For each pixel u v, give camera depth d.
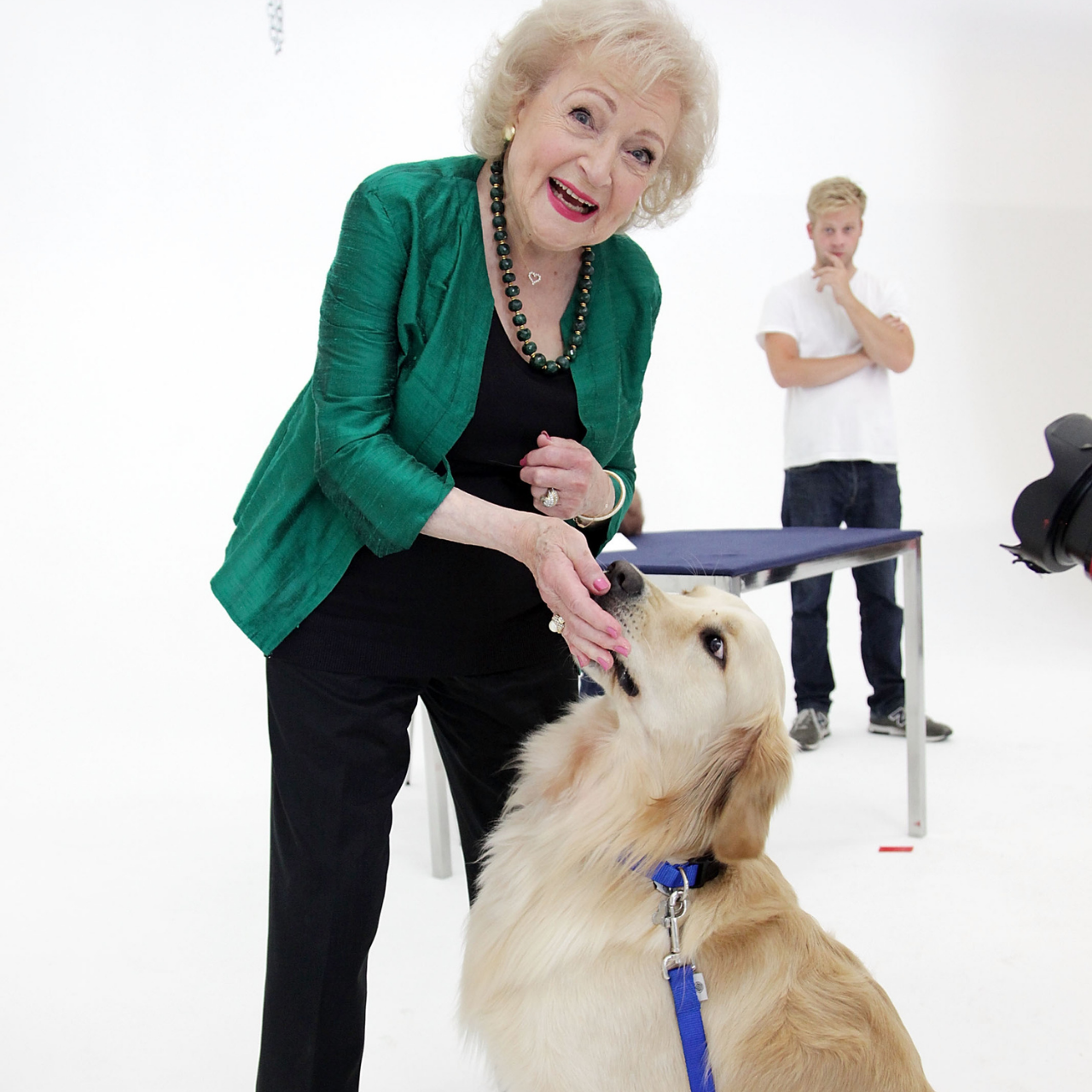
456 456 1.30
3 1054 1.83
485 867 1.51
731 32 5.50
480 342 1.24
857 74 5.66
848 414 3.61
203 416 4.85
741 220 5.55
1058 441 1.47
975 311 5.97
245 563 1.31
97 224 4.71
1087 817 2.93
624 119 1.16
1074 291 5.99
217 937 2.29
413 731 3.48
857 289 3.73
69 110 4.65
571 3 1.17
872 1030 1.31
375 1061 1.85
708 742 1.45
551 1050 1.30
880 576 3.60
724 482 5.62
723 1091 1.25
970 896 2.46
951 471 6.10
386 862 1.37
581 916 1.36
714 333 5.56
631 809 1.42
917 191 5.86
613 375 1.37
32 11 4.57
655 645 1.43
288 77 4.82
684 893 1.34
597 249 1.38
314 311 4.93
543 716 1.55
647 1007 1.29
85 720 3.78
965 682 4.37
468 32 4.94
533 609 1.48
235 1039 1.89
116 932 2.30
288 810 1.32
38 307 4.68
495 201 1.26
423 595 1.32
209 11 4.73
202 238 4.82
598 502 1.34
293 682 1.32
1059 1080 1.76
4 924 2.33
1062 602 5.41
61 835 2.84
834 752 3.54
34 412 4.70
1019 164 5.88
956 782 3.23
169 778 3.28
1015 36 5.76
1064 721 3.83
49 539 4.73
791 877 2.58
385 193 1.20
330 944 1.32
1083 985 2.06
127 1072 1.79
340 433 1.17
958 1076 1.77
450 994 2.08
